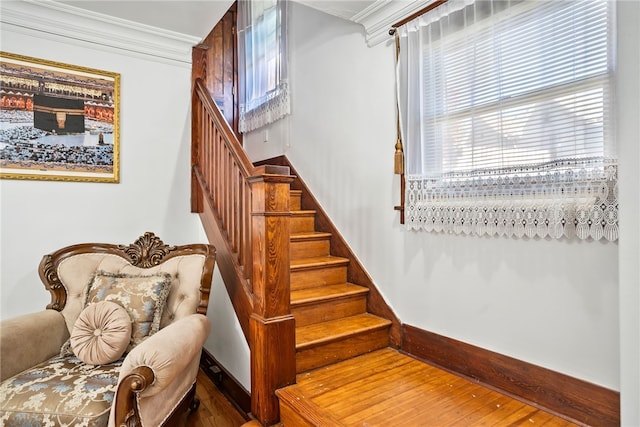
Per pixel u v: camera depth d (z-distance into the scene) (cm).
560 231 168
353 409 175
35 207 241
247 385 213
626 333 129
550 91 171
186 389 196
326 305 255
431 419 168
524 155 180
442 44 214
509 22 185
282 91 378
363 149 285
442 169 217
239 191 230
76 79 254
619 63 131
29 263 238
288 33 376
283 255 196
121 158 272
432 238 231
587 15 160
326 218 323
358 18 267
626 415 129
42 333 187
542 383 179
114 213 269
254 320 197
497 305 198
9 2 227
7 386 159
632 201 127
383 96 266
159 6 244
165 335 166
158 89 288
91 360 176
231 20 459
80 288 213
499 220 190
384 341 254
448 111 213
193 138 302
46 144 243
